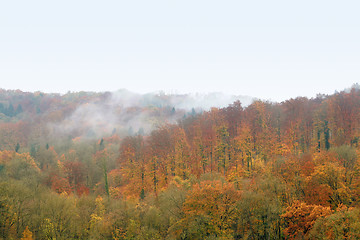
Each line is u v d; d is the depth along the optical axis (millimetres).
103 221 44594
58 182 82375
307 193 44281
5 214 45125
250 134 78750
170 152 80875
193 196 42844
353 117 72562
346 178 44281
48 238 43312
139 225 43750
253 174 63875
